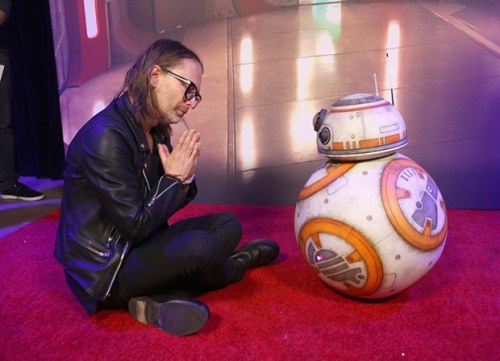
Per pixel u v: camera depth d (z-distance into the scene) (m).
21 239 2.49
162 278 1.62
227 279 1.82
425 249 1.60
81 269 1.61
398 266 1.59
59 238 1.68
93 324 1.66
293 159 3.00
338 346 1.49
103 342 1.54
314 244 1.66
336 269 1.64
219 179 3.10
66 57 3.23
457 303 1.75
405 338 1.53
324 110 1.71
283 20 2.87
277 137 2.99
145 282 1.62
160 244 1.65
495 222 2.60
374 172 1.61
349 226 1.57
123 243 1.63
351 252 1.58
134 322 1.67
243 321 1.65
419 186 1.62
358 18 2.81
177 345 1.51
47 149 3.69
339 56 2.87
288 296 1.83
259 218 2.78
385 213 1.56
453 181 2.88
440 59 2.77
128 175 1.56
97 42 3.13
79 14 3.12
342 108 1.65
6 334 1.61
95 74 3.19
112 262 1.60
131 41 3.06
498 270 2.01
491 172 2.83
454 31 2.72
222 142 3.05
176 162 1.65
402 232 1.56
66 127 3.36
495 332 1.56
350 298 1.80
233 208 2.98
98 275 1.59
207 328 1.61
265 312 1.71
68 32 3.18
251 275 2.01
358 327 1.60
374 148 1.60
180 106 1.62
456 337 1.53
